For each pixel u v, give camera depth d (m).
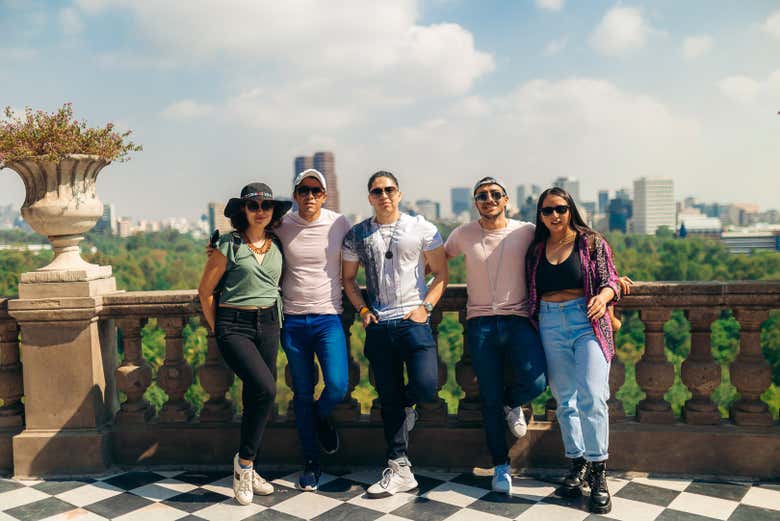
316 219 3.55
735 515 3.18
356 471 3.92
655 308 3.72
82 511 3.37
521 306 3.47
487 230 3.49
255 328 3.39
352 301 3.58
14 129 3.66
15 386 4.11
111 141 3.89
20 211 3.84
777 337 60.41
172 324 4.04
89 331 3.92
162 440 4.03
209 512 3.34
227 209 3.45
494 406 3.51
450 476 3.80
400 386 3.57
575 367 3.36
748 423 3.70
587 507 3.31
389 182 3.40
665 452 3.73
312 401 3.65
